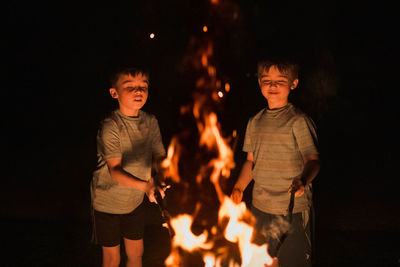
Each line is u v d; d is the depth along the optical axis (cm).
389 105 930
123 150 310
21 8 977
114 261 319
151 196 296
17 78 1004
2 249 427
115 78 313
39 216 529
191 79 994
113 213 312
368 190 636
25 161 812
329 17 907
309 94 916
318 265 388
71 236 464
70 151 877
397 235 461
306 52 909
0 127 985
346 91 932
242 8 949
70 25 977
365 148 873
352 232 472
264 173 307
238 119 971
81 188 659
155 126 336
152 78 989
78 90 995
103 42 976
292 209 277
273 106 312
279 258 301
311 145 295
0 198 602
